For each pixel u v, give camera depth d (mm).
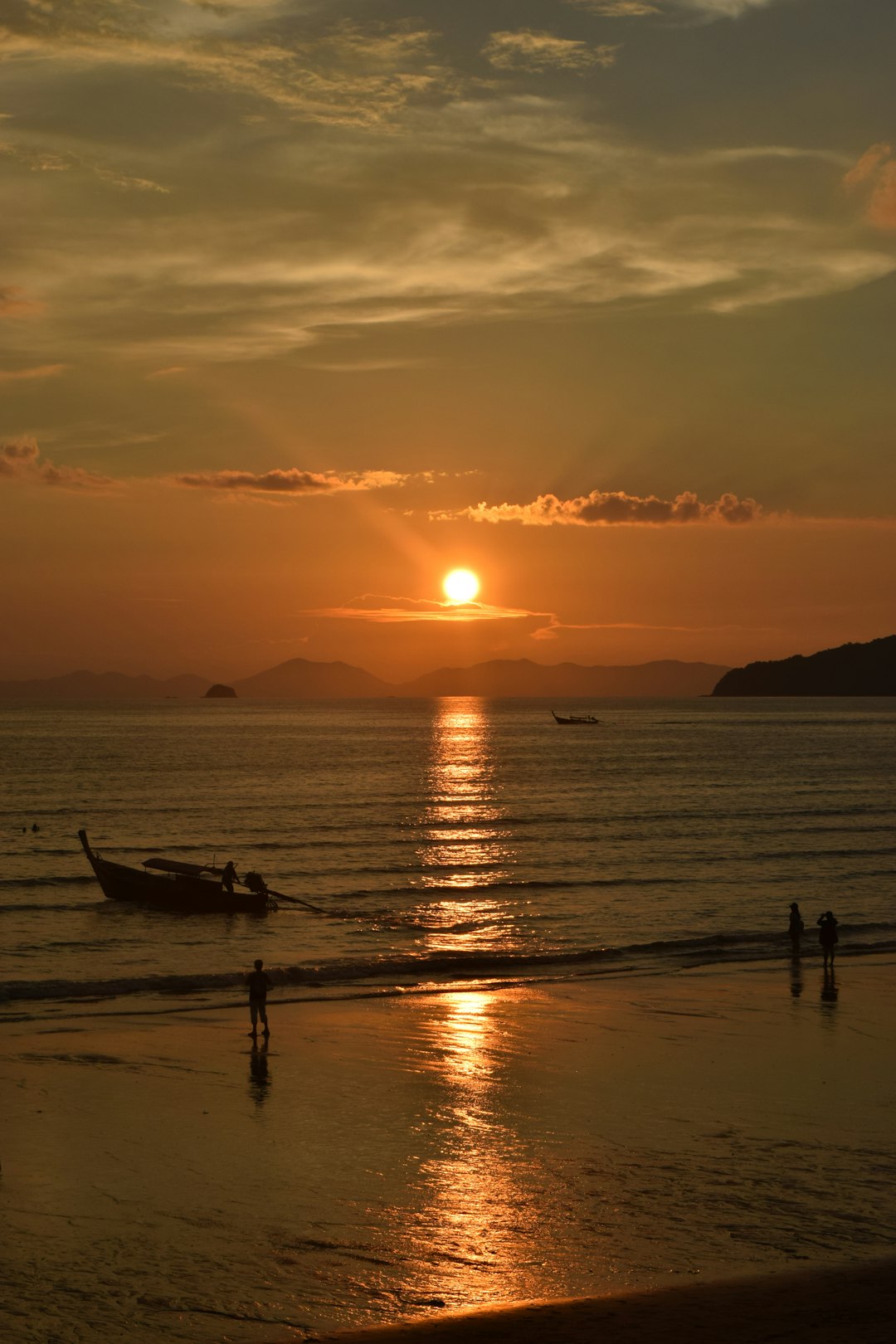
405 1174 15336
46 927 38156
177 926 38156
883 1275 12023
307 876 48656
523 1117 17969
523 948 34250
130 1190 14641
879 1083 20016
